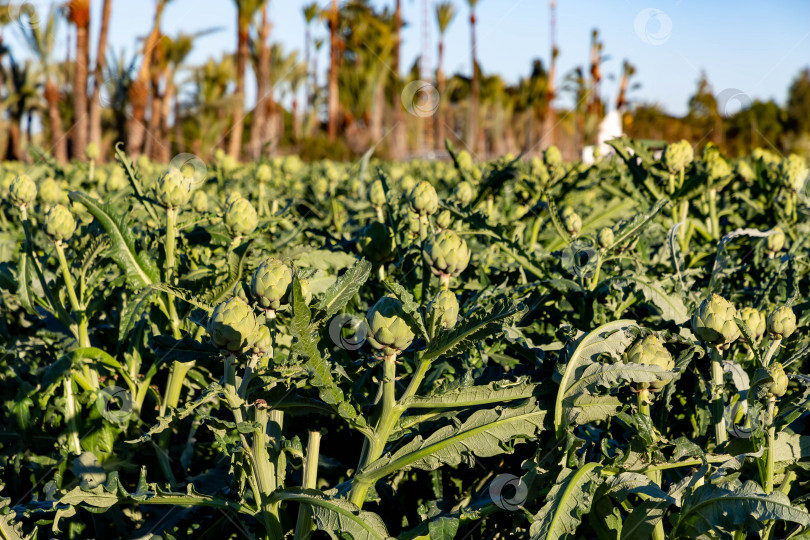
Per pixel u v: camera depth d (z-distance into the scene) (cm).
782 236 346
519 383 189
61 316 283
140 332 275
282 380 186
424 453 183
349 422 185
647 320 288
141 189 305
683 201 422
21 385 281
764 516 172
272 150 2502
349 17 4209
